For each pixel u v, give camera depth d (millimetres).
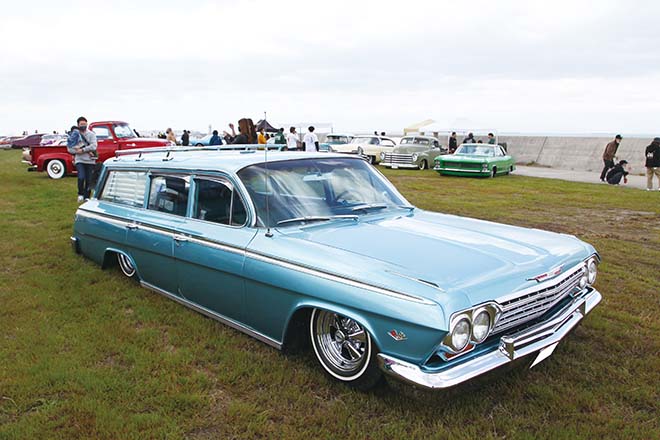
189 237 4055
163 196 4531
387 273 2898
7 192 12055
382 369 2807
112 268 5633
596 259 3709
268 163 4012
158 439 2768
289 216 3715
